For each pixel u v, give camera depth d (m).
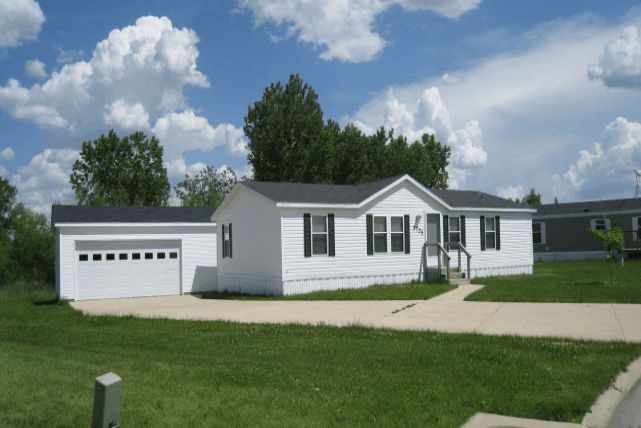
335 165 51.00
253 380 8.34
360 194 24.61
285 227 21.97
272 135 46.44
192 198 54.66
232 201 25.73
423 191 25.53
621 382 8.39
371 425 6.44
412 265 25.08
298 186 25.03
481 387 8.01
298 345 11.31
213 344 11.77
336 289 22.89
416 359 9.76
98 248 25.33
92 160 50.25
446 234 26.48
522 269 29.34
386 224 24.56
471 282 24.34
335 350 10.71
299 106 47.38
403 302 18.08
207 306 19.92
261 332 13.10
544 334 11.91
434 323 13.80
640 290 18.56
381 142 52.31
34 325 15.94
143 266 26.34
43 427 6.19
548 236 44.34
